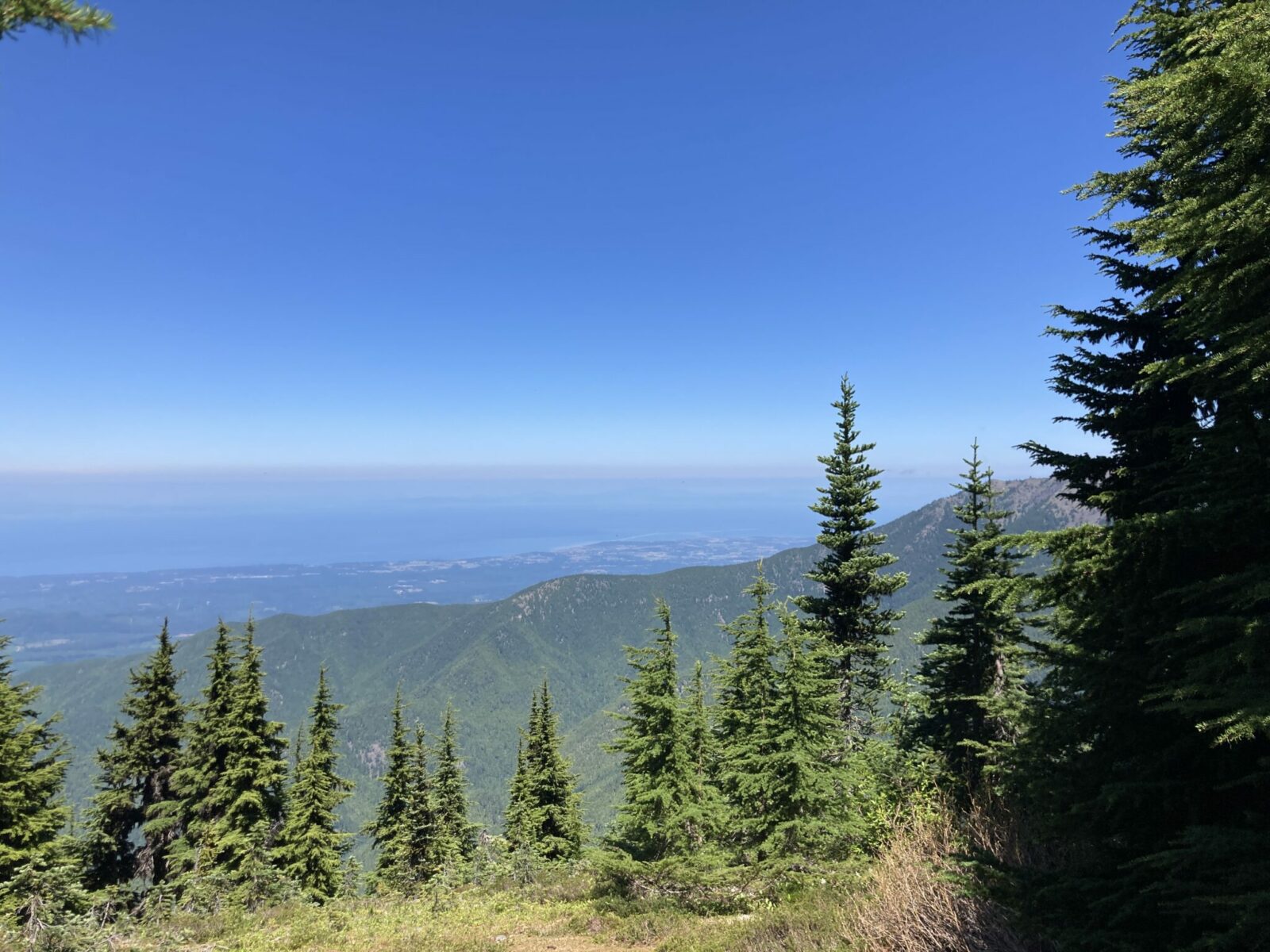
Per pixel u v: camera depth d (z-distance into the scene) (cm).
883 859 996
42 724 2197
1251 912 405
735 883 1271
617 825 1576
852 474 2172
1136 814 613
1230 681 446
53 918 1159
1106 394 791
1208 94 421
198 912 1745
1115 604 638
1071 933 562
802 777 1239
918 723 2166
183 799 2661
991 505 2002
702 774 1712
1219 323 500
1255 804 563
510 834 3462
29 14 239
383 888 2764
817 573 2147
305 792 2723
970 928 680
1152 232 512
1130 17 609
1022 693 1565
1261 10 410
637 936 1170
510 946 1215
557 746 3694
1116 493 772
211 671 2744
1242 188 449
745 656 1439
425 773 3161
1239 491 557
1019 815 887
